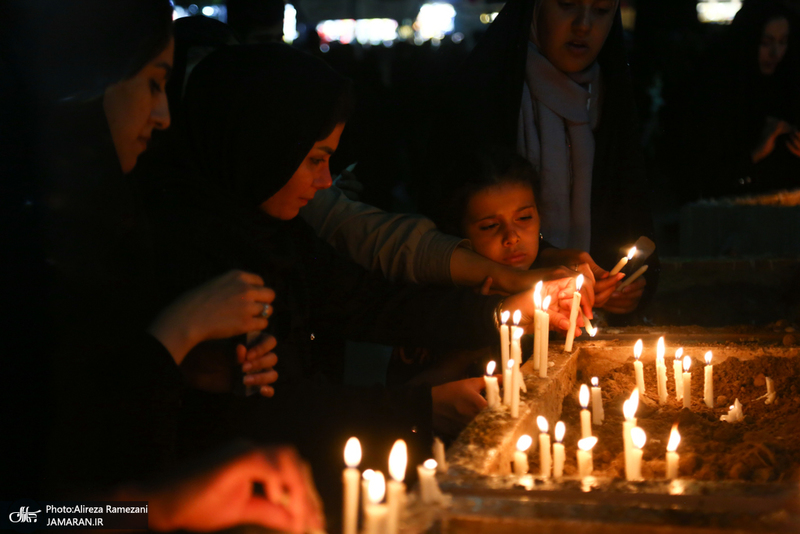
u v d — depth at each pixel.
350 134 3.07
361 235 2.61
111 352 1.22
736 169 5.04
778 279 3.59
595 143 3.09
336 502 1.64
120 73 1.29
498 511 1.10
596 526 1.04
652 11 8.26
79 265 1.22
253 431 1.69
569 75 3.04
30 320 1.11
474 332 2.24
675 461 1.36
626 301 2.74
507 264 2.62
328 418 1.75
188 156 1.99
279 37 3.22
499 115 2.97
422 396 1.81
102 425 1.18
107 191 1.27
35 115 1.20
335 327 2.32
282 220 2.09
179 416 1.68
